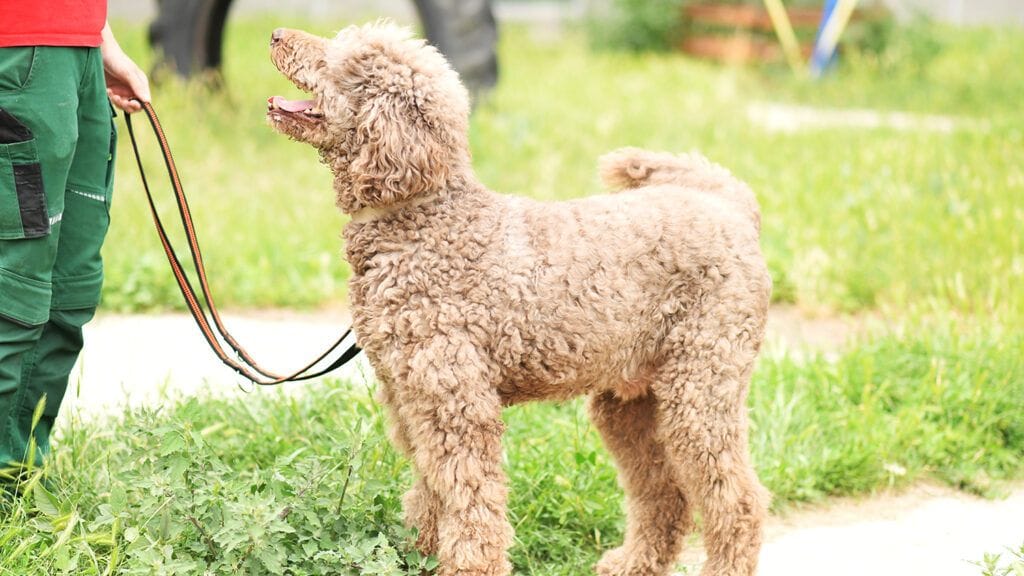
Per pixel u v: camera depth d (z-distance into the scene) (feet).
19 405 12.38
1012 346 17.54
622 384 11.51
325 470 12.17
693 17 51.96
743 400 11.51
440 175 10.50
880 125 34.73
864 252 22.75
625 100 39.50
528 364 10.78
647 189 11.78
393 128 10.25
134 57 40.42
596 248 10.85
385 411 12.46
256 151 29.89
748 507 11.46
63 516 11.33
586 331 10.76
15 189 11.18
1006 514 14.43
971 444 15.70
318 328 20.22
